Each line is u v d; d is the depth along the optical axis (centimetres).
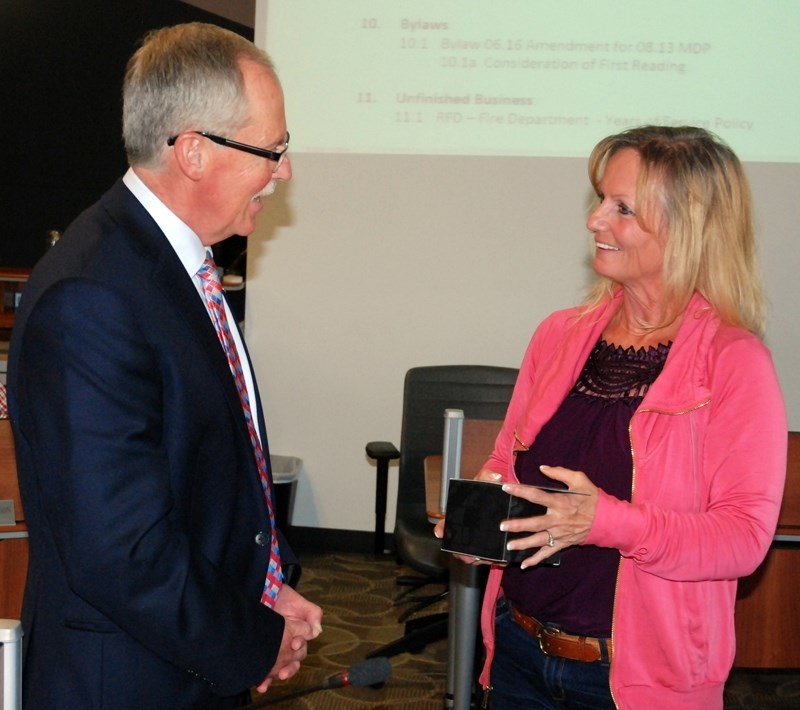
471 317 417
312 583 395
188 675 128
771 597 258
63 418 114
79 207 513
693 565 130
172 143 125
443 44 400
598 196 153
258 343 429
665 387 139
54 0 496
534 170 405
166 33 130
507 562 135
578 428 149
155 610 117
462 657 231
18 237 509
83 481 113
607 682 142
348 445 430
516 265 412
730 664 141
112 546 114
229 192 129
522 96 399
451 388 323
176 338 123
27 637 128
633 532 130
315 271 422
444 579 320
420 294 418
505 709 156
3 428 220
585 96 395
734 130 386
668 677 137
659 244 143
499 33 397
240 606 125
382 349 423
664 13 387
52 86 502
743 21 383
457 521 139
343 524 435
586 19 392
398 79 404
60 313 115
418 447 322
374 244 418
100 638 123
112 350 116
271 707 283
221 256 445
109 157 513
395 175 412
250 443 133
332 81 407
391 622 356
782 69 383
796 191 388
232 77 125
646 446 140
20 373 119
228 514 129
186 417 123
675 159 140
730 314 142
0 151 502
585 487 133
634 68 390
